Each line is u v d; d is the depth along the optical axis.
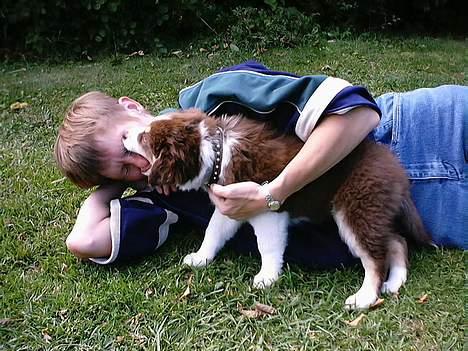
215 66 6.69
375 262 2.72
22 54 7.42
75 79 6.43
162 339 2.54
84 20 7.46
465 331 2.48
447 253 2.97
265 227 2.80
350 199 2.70
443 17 8.81
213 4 7.98
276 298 2.72
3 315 2.71
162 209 3.07
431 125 3.00
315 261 2.93
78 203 3.64
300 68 6.52
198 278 2.88
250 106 2.86
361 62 6.71
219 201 2.74
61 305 2.74
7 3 7.28
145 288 2.85
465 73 6.27
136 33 7.49
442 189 2.96
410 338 2.46
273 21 7.64
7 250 3.19
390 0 8.65
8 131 4.94
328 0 8.28
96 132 2.99
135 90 5.87
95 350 2.52
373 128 2.76
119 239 2.95
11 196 3.76
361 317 2.56
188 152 2.69
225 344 2.49
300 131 2.76
